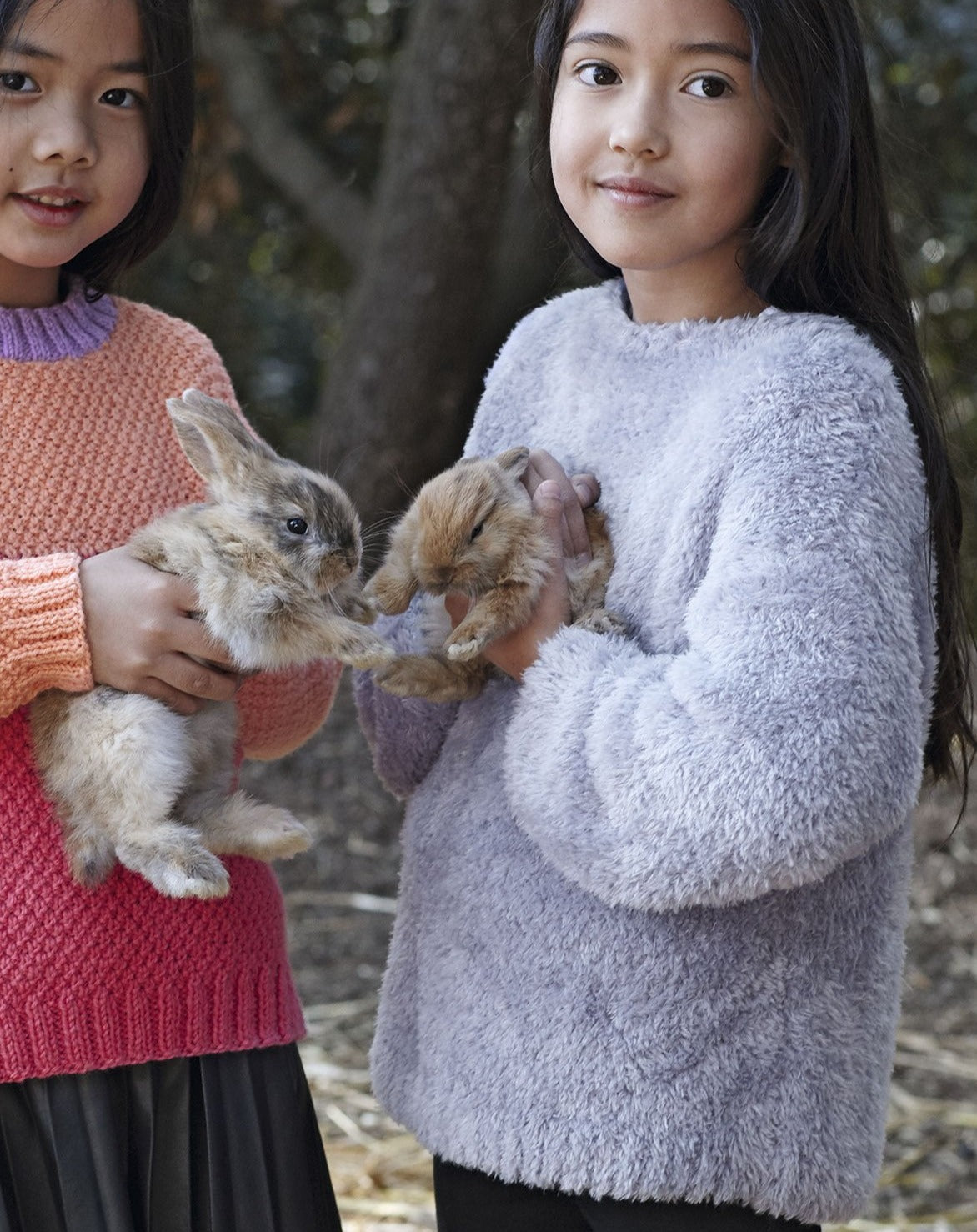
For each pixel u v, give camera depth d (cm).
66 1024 240
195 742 252
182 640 241
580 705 224
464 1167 243
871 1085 232
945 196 778
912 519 226
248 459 253
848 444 221
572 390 261
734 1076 225
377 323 632
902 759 214
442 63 597
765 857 210
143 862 235
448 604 252
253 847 246
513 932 237
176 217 280
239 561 247
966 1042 500
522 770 229
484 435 278
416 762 270
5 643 236
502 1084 233
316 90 859
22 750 247
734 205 239
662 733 214
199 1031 249
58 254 255
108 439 265
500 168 609
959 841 636
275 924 267
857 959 232
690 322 248
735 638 213
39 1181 242
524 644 239
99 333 270
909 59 778
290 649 247
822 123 236
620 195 239
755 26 229
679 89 235
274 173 778
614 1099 225
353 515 262
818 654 210
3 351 258
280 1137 259
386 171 635
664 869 215
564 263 329
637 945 227
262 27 777
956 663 251
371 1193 400
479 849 244
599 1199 228
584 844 222
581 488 249
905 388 241
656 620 233
